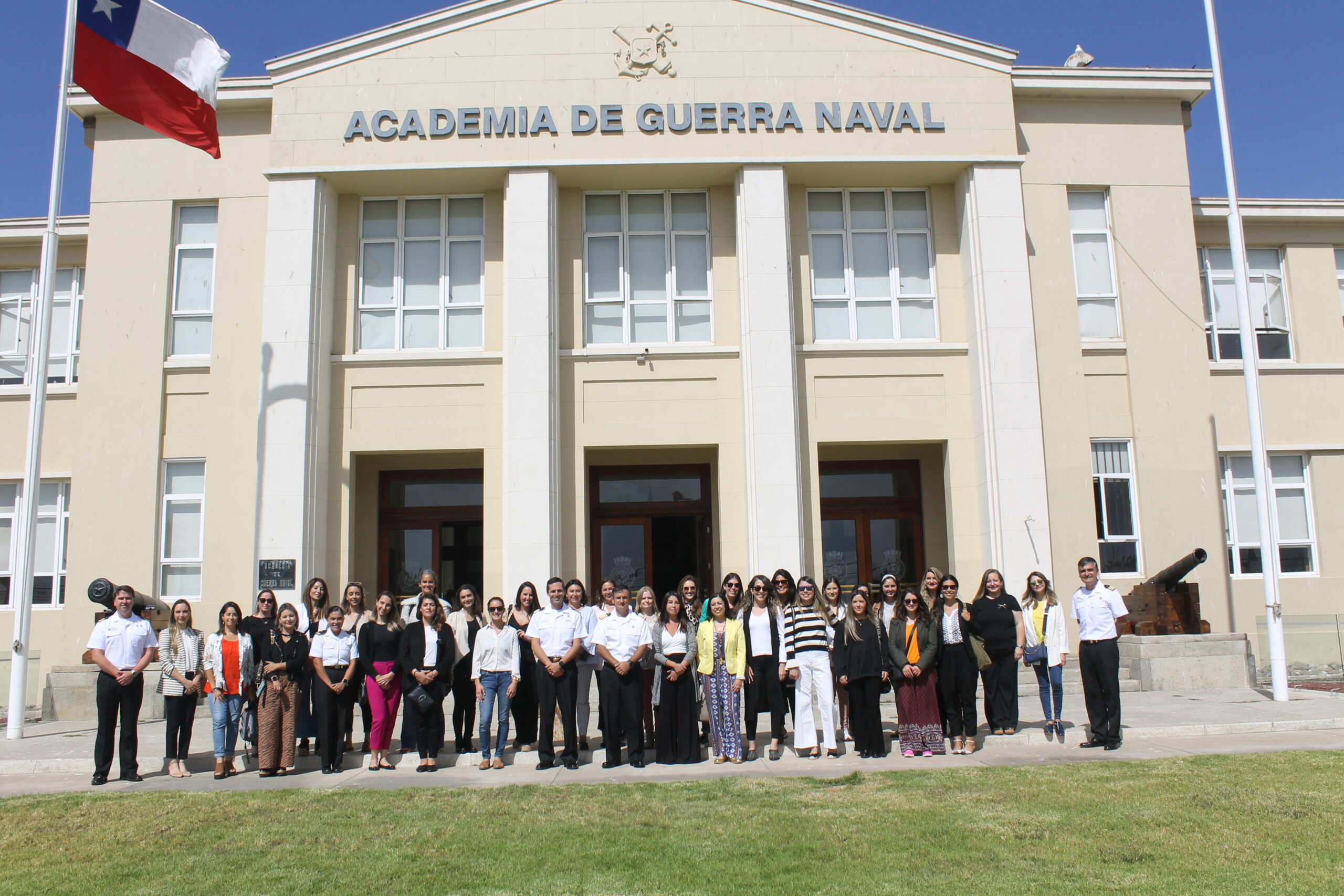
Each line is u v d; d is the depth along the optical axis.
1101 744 10.67
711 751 11.12
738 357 17.36
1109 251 18.27
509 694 10.77
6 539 18.72
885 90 17.61
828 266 18.06
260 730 10.22
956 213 18.14
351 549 16.95
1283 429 18.80
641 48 17.52
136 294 17.42
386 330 17.64
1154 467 17.53
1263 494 14.19
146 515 16.83
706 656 10.62
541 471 16.33
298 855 6.95
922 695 10.58
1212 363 18.80
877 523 18.77
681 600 10.97
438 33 17.47
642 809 8.09
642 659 10.80
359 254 17.78
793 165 17.34
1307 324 19.56
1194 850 6.51
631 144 17.22
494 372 17.28
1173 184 18.34
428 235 17.95
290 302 16.73
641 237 18.03
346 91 17.33
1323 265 19.84
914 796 8.30
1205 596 17.33
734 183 17.83
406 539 18.30
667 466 18.69
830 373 17.47
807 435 17.25
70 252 19.53
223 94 17.59
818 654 10.78
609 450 17.72
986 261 17.28
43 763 10.88
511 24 17.52
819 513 17.06
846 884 6.02
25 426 18.73
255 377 17.03
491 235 17.83
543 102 17.33
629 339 17.67
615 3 17.59
